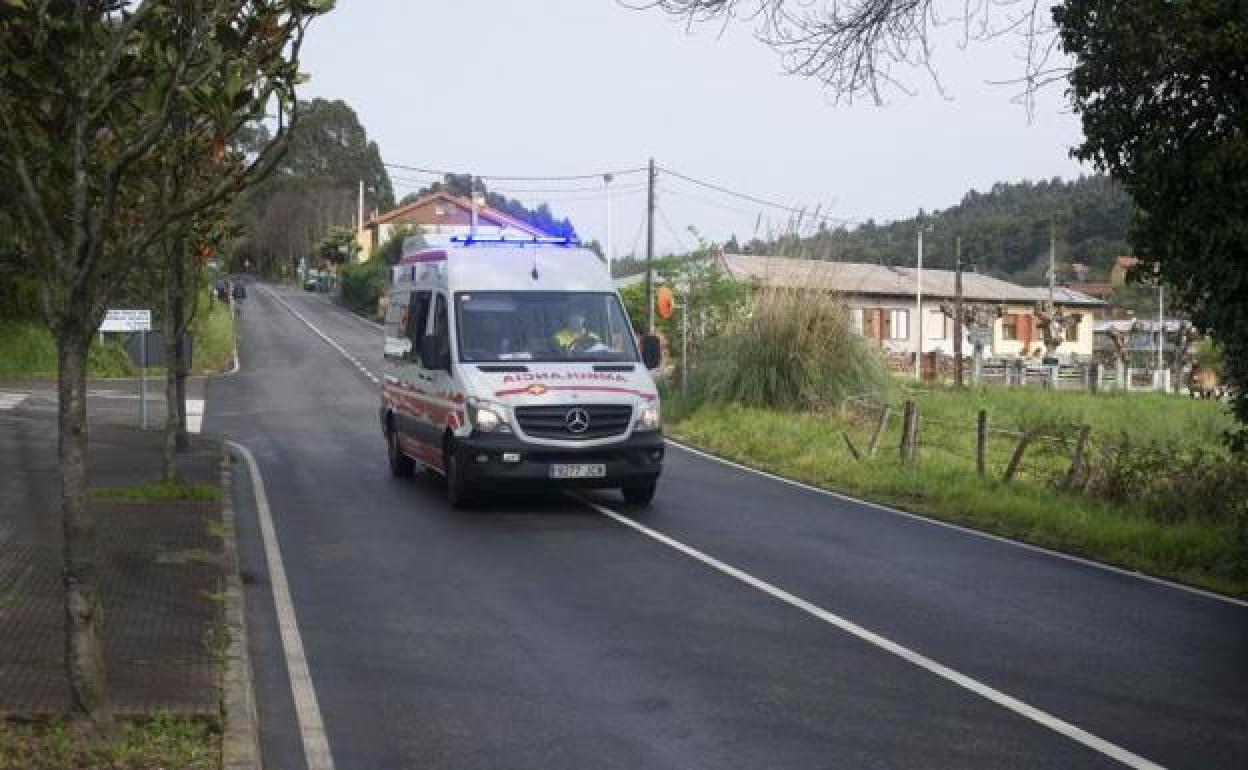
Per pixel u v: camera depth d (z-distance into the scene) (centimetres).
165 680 687
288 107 593
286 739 645
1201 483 1430
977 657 817
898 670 782
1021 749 634
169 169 614
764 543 1245
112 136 612
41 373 3659
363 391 3441
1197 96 1077
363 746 636
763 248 2739
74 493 587
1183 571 1163
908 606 970
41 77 548
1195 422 2858
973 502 1540
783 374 2566
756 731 661
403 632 866
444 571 1077
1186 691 744
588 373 1403
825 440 2208
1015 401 3478
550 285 1491
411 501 1490
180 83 554
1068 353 7162
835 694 729
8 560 991
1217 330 1124
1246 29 1003
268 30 577
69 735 582
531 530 1292
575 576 1062
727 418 2486
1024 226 10656
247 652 777
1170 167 1084
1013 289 7244
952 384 4459
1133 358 7056
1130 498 1513
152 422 2508
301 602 955
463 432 1368
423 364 1450
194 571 990
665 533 1287
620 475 1384
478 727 666
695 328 2931
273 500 1496
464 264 1496
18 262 655
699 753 627
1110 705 713
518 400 1355
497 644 836
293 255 11831
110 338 3872
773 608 952
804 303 2578
